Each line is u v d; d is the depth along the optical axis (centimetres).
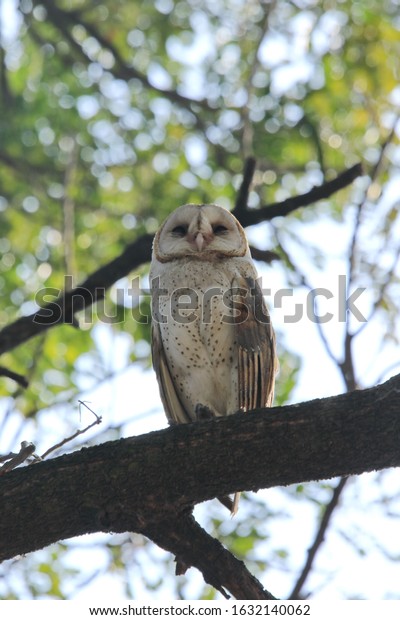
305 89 1431
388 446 629
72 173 1355
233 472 648
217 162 1460
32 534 645
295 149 1422
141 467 649
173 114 1563
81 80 1562
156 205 1470
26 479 650
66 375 1215
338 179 977
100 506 646
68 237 1228
